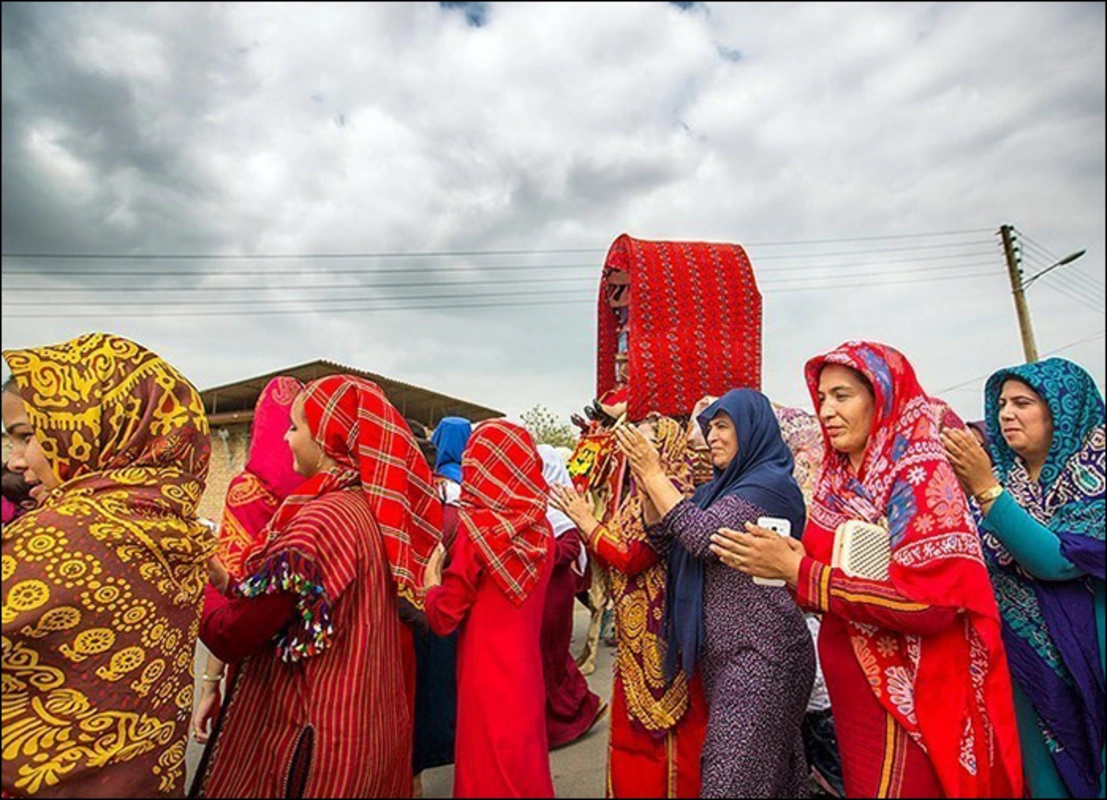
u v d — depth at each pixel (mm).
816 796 2359
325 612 1630
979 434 2859
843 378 1882
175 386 1937
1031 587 1956
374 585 1771
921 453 1727
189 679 1849
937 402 2080
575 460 3289
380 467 1891
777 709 1841
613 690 2223
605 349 3434
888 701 1674
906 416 1785
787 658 1884
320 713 1639
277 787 1615
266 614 1678
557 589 2756
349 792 1617
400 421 2002
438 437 2912
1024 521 1845
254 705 1767
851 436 1865
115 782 1622
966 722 1612
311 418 1917
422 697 2594
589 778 2338
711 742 1833
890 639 1722
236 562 2246
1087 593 1889
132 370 1866
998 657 1578
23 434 1931
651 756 2092
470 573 1848
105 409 1812
